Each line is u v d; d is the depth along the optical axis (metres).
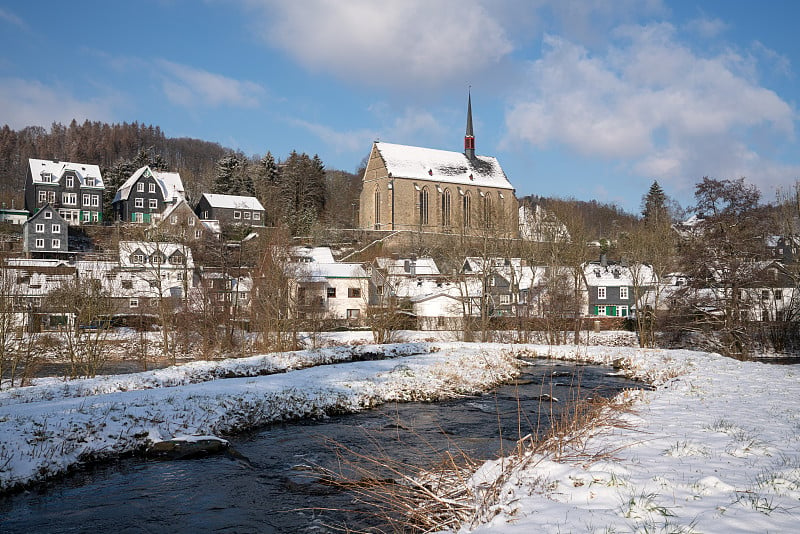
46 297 45.66
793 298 55.12
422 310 71.62
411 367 33.28
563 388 29.77
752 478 9.20
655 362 36.69
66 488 13.95
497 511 8.61
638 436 12.91
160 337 51.06
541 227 69.62
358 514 11.48
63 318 40.94
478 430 20.02
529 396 27.45
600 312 79.00
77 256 85.94
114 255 70.44
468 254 65.00
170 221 89.44
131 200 108.06
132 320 53.81
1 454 14.76
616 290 79.38
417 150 118.69
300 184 130.88
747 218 48.31
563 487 9.11
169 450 16.83
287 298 49.50
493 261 62.09
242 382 26.70
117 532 11.23
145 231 65.44
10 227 98.25
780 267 54.28
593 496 8.57
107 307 40.62
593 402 16.98
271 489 13.63
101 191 109.81
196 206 118.12
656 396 20.11
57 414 18.05
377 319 54.78
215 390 23.50
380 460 15.62
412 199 113.06
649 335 57.25
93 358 37.47
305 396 24.06
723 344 50.34
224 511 12.23
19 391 25.27
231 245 66.12
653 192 118.06
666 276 57.28
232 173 131.88
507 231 68.94
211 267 62.53
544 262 68.56
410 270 81.62
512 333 59.50
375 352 43.69
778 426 13.97
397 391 27.12
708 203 49.81
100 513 12.27
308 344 50.88
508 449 16.48
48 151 188.75
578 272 59.62
